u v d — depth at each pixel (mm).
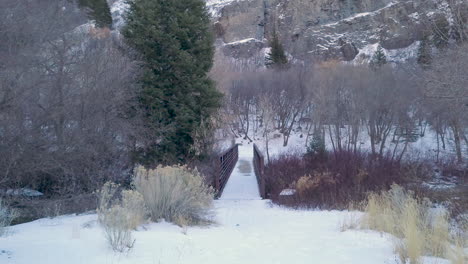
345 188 14930
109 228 7125
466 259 5961
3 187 14906
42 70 16938
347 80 43375
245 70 62438
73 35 19188
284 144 49094
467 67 11750
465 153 30203
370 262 6332
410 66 21828
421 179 20141
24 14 15906
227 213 12602
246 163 34594
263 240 8203
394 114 39312
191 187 10633
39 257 6176
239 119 54656
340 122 42375
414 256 6145
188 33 20078
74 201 14164
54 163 15438
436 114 22172
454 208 11547
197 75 20016
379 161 20766
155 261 6020
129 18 20141
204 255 6590
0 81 14570
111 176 16969
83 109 17125
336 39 80375
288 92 52438
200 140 20219
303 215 12289
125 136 18406
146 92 19094
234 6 96938
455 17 12531
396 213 9078
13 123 14938
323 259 6539
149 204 10047
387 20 62656
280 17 93000
